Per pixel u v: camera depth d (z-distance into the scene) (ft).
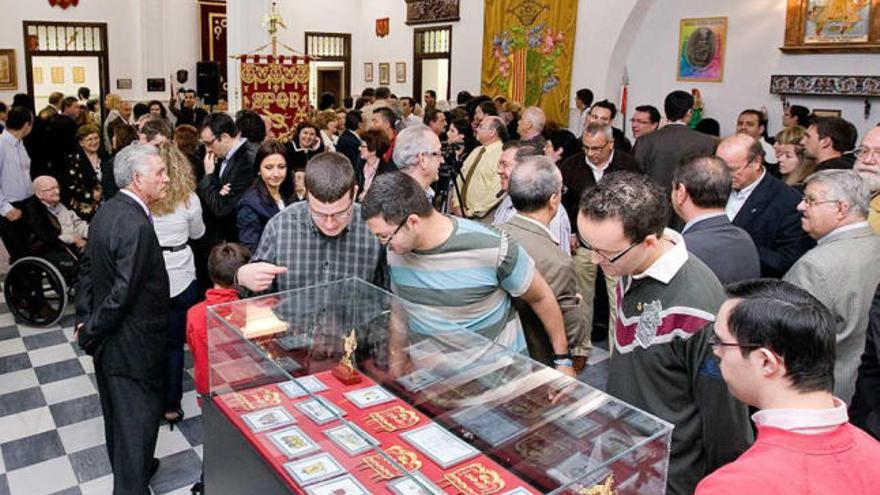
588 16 32.53
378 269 8.71
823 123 13.07
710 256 7.85
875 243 8.45
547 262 8.24
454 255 7.23
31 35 40.45
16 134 18.10
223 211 14.26
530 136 17.84
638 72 32.78
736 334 4.21
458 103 32.17
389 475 5.72
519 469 5.78
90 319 9.13
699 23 30.30
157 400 9.60
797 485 3.81
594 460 5.44
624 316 6.45
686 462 6.11
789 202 10.98
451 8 39.27
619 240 5.87
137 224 8.89
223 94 45.91
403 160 10.56
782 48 27.63
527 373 6.31
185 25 44.37
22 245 16.74
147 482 9.55
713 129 25.93
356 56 47.96
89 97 38.73
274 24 32.12
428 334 7.13
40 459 11.27
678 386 6.06
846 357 8.45
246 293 8.91
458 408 6.51
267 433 6.37
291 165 19.04
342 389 7.19
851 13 25.70
